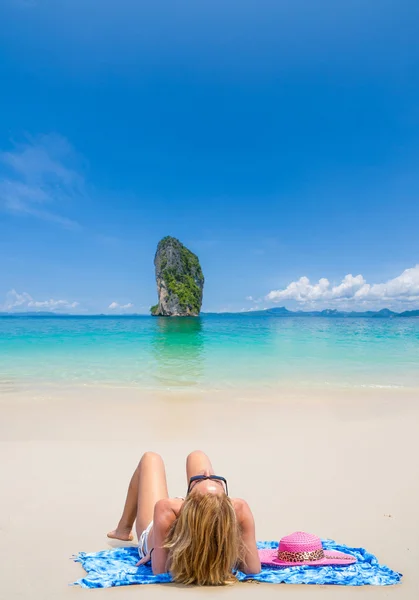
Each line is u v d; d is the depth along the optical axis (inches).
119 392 490.6
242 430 333.7
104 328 1472.7
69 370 648.4
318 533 169.3
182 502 122.4
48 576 127.3
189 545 110.8
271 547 149.2
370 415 385.1
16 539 159.3
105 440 303.4
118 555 139.9
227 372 637.3
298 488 217.8
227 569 111.7
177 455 272.2
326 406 422.0
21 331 1314.0
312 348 911.0
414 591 109.9
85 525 174.1
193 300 5866.1
